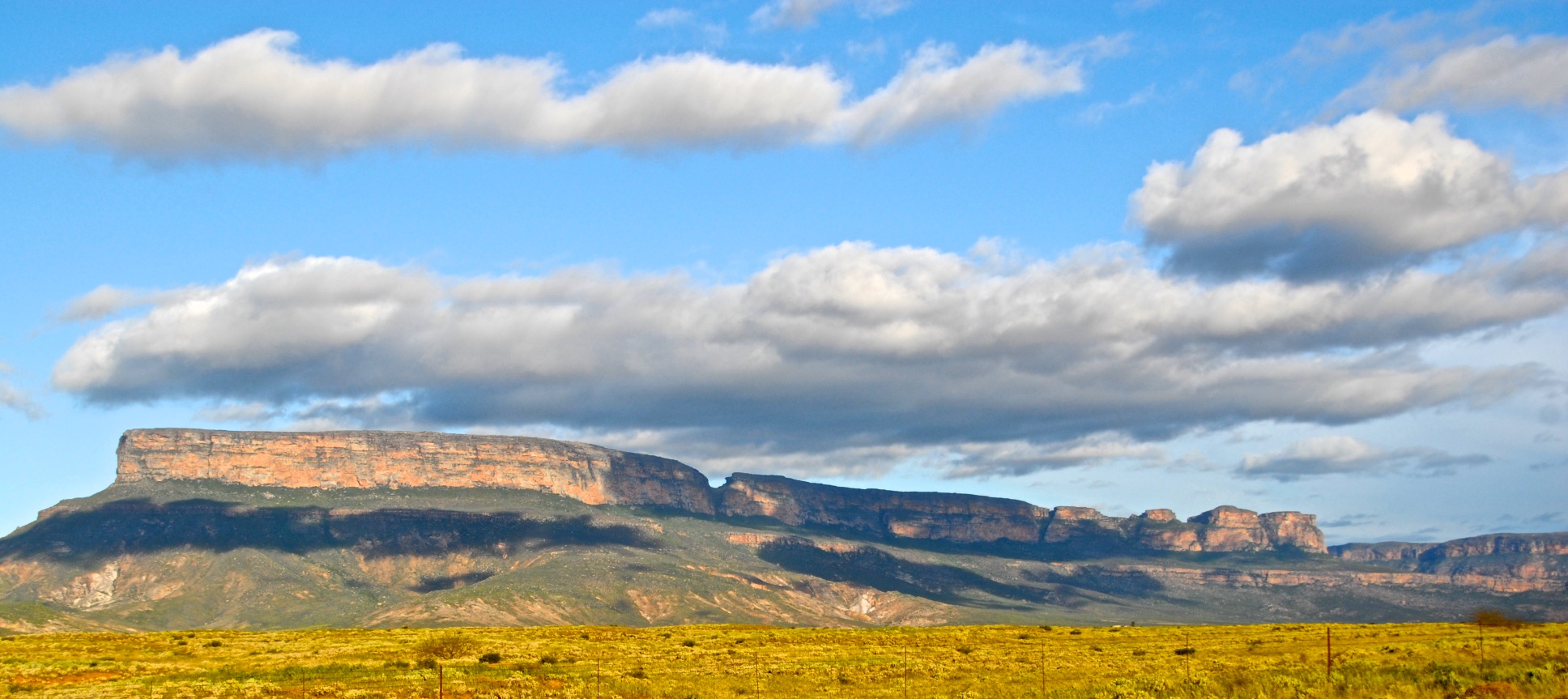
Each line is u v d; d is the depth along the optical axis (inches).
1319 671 3383.4
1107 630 6461.6
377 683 4047.7
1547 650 3978.8
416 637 6048.2
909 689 3981.3
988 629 6525.6
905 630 6624.0
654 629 6742.1
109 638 6254.9
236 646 5659.5
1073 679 4084.6
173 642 5905.5
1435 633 5418.3
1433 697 2780.5
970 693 3794.3
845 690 4010.8
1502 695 2733.8
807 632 6525.6
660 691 3983.8
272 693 3843.5
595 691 3946.9
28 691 3924.7
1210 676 3624.5
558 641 5905.5
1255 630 6181.1
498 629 6683.1
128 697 3759.8
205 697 3759.8
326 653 5152.6
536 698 3818.9
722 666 4685.0
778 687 4124.0
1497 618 5664.4
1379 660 4062.5
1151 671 4224.9
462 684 4030.5
